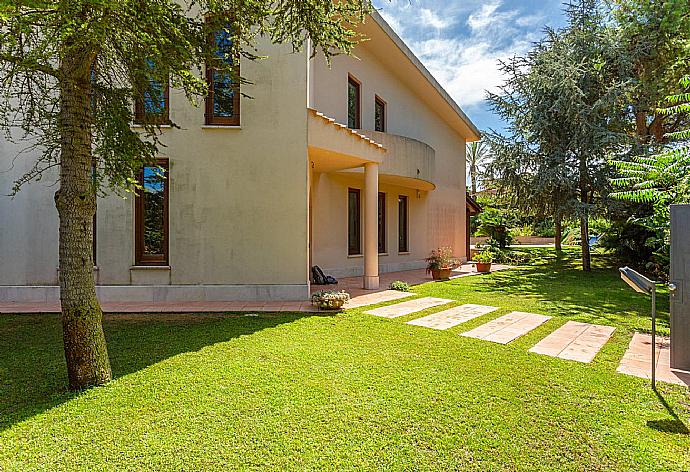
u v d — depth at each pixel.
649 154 15.02
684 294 4.92
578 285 13.30
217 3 5.31
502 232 31.38
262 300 9.70
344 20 6.50
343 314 8.10
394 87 17.67
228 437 3.23
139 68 4.61
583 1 17.25
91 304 4.32
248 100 9.74
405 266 18.59
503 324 7.43
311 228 13.41
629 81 15.59
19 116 8.94
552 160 17.31
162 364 4.96
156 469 2.80
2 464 2.84
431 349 5.70
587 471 2.84
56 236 9.52
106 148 5.08
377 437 3.26
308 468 2.82
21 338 6.25
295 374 4.64
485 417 3.63
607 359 5.37
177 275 9.65
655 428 3.47
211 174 9.70
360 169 13.98
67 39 3.82
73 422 3.47
